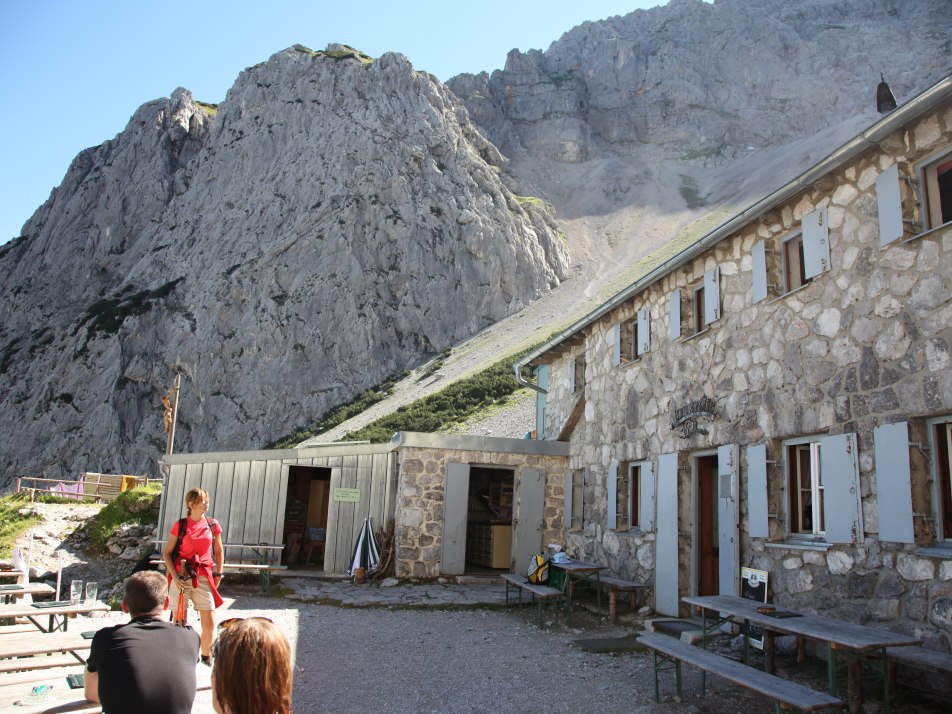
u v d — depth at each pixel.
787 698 4.29
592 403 13.25
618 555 11.41
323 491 16.55
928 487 6.04
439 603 11.22
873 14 137.88
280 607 11.10
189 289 81.81
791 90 130.62
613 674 6.94
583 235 105.12
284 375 70.88
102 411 69.25
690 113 131.75
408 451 13.73
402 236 79.69
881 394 6.48
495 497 15.98
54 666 5.11
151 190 97.62
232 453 14.57
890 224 6.51
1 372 78.25
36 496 22.58
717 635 7.43
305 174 85.31
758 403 8.24
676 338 10.16
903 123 6.27
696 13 143.62
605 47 142.62
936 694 5.70
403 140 86.88
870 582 6.34
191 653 3.39
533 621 9.92
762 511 7.82
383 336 74.75
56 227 99.88
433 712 5.79
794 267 8.28
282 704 2.39
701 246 9.26
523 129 133.50
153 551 15.38
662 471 10.13
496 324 78.25
